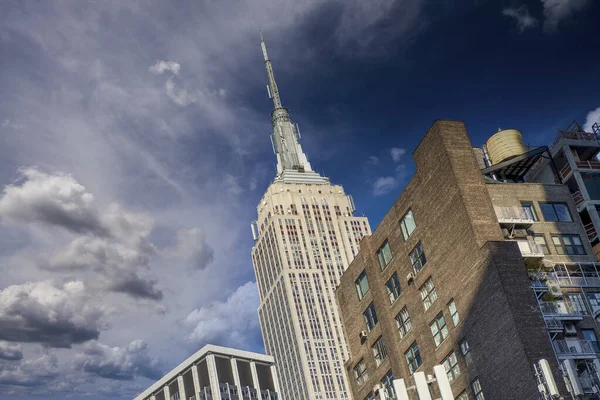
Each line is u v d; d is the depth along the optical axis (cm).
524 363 6662
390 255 8725
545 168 8575
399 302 8488
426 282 8069
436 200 7981
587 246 7819
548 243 7712
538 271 7344
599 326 7244
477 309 7269
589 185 8125
